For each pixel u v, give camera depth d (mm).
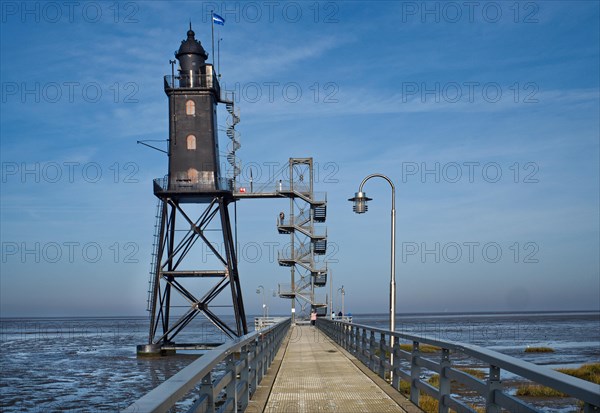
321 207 64500
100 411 28281
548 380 5238
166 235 52938
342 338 32500
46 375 44812
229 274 52281
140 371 45438
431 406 17484
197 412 6371
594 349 65875
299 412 12500
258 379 16594
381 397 14469
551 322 188625
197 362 6688
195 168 51938
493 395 7492
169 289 58000
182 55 53219
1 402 31609
